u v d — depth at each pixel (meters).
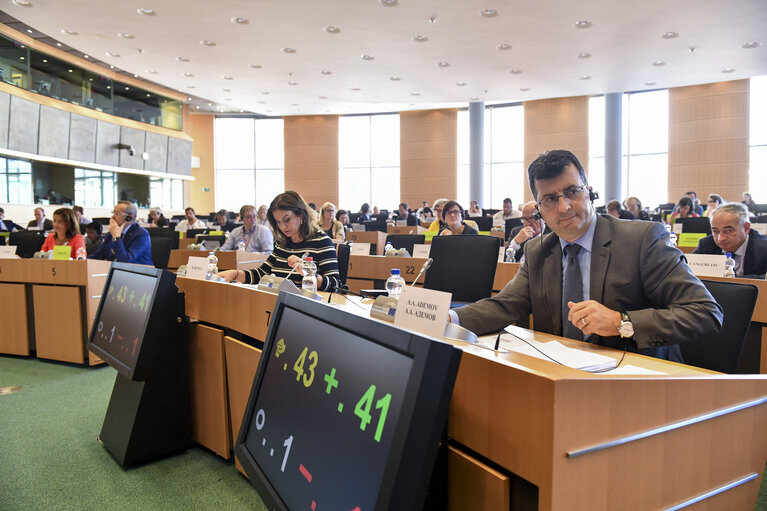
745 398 1.01
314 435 0.75
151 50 8.61
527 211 3.48
